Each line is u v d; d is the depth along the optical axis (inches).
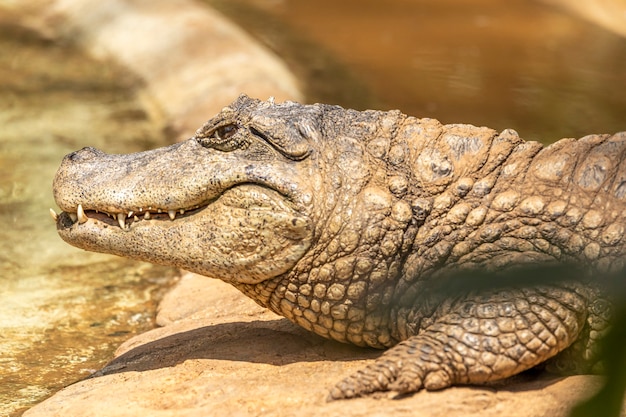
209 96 1282.0
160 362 601.9
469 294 518.0
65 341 735.1
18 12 1856.5
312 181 549.6
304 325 575.8
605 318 501.7
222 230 558.6
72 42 1706.4
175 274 880.9
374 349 573.3
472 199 546.6
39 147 1219.9
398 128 577.9
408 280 543.2
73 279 868.6
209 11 1616.6
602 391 180.5
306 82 1373.0
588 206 528.4
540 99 1288.1
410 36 1654.8
